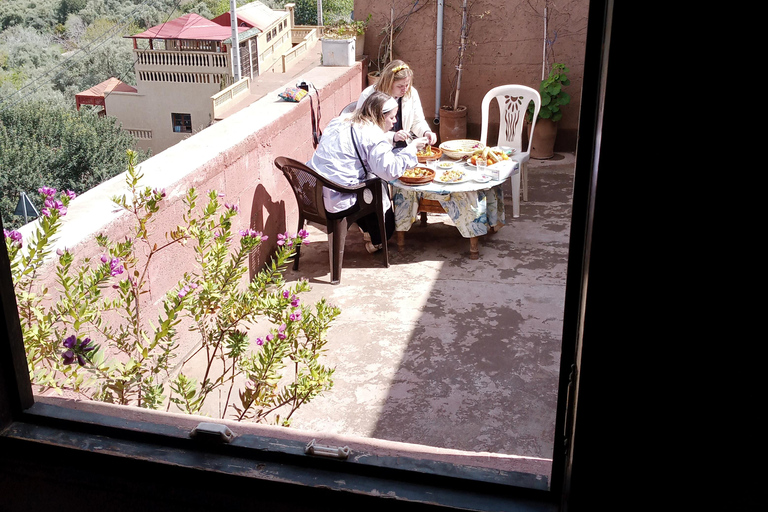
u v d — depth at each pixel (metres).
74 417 1.51
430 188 4.88
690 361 0.97
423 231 5.61
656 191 0.90
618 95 0.87
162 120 26.59
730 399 0.97
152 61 25.92
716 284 0.92
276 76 22.62
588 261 0.97
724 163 0.87
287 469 1.36
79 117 18.97
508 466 1.54
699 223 0.90
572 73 7.28
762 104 0.83
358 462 1.34
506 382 3.58
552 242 5.31
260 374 2.62
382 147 4.70
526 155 5.96
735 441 0.99
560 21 7.14
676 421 1.00
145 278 3.36
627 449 1.04
